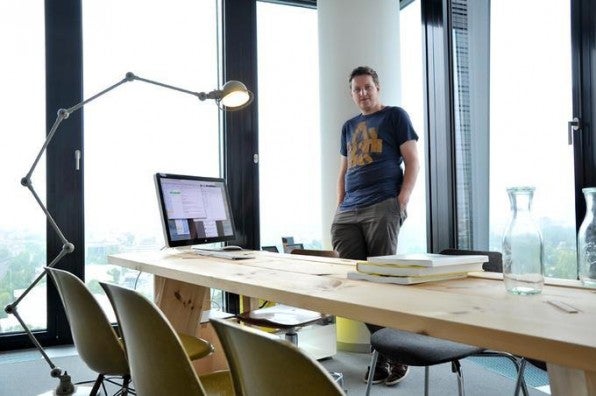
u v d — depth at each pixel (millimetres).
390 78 3467
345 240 2938
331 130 3459
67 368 2877
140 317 977
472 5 3363
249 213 3764
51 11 3340
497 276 1247
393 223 2809
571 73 2586
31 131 3303
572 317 740
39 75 3338
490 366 2951
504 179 3098
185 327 2236
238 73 3766
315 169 3988
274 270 1492
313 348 3047
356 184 2912
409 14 4004
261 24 3918
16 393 2506
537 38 2834
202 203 2430
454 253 2008
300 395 632
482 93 3281
